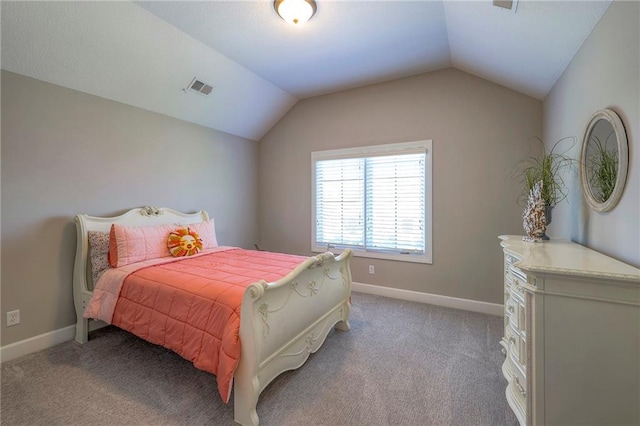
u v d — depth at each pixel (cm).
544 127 278
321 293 225
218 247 336
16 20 196
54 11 201
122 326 211
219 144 399
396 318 296
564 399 124
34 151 232
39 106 234
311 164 413
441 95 328
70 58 233
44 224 238
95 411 164
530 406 131
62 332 247
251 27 247
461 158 320
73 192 255
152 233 276
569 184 214
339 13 229
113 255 245
